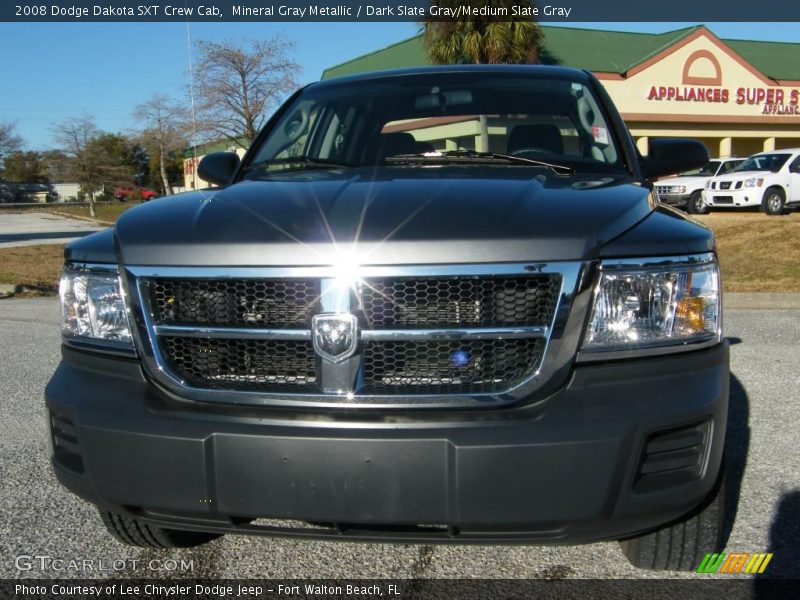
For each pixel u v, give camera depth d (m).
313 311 2.24
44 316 9.18
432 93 3.78
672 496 2.24
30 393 5.45
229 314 2.31
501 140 3.54
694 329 2.34
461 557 3.00
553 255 2.21
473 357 2.23
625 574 2.82
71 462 2.50
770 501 3.43
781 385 5.38
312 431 2.20
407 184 2.68
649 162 3.47
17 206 63.06
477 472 2.14
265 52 31.14
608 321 2.26
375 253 2.21
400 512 2.18
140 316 2.38
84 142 50.88
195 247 2.34
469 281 2.20
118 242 2.51
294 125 3.83
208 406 2.31
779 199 19.06
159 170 60.31
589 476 2.14
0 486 3.74
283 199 2.60
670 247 2.34
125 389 2.41
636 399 2.21
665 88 27.58
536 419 2.17
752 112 29.11
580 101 3.67
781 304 8.89
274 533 2.35
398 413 2.21
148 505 2.34
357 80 4.06
